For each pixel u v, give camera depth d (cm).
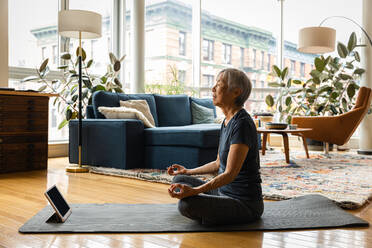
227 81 186
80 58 401
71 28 384
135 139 392
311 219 204
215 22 771
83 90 548
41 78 498
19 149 387
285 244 169
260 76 790
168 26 744
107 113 415
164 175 345
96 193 281
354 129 525
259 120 612
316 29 580
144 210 224
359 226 196
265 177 346
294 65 770
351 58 707
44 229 188
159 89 637
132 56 629
